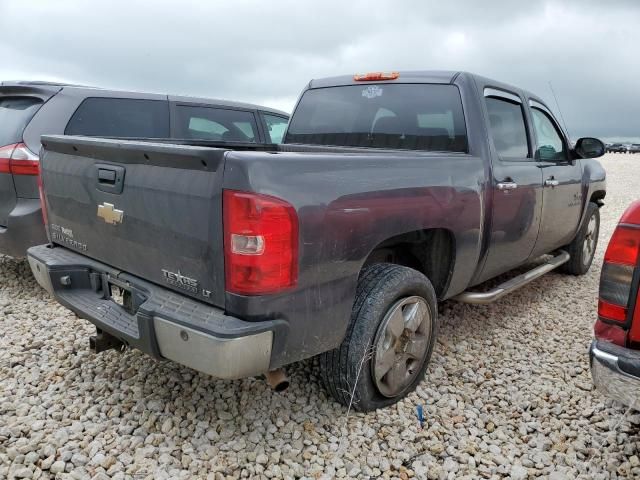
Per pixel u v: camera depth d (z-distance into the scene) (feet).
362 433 8.55
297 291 7.06
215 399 9.37
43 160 9.92
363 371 8.57
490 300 11.65
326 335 7.71
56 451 7.87
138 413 8.94
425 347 9.76
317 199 7.16
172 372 10.25
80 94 15.49
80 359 10.73
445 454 8.27
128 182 7.86
